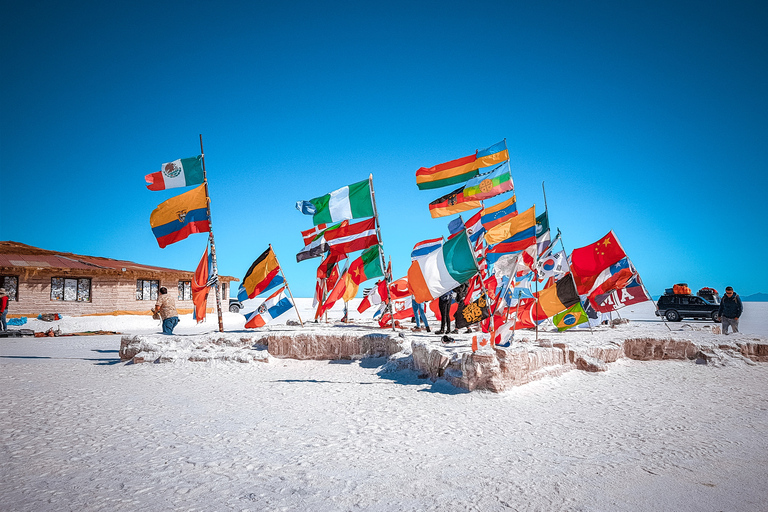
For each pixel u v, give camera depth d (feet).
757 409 23.61
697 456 16.79
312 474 15.02
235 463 16.01
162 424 21.04
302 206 44.37
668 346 38.11
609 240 46.55
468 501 12.99
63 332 78.28
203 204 48.60
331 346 40.09
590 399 25.77
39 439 18.57
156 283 110.22
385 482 14.37
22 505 12.45
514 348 29.45
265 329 47.37
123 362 40.70
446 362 29.14
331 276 53.36
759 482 14.44
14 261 98.89
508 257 36.11
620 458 16.61
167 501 12.84
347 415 22.71
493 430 20.16
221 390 28.91
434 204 44.55
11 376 33.47
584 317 40.88
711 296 94.12
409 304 51.72
